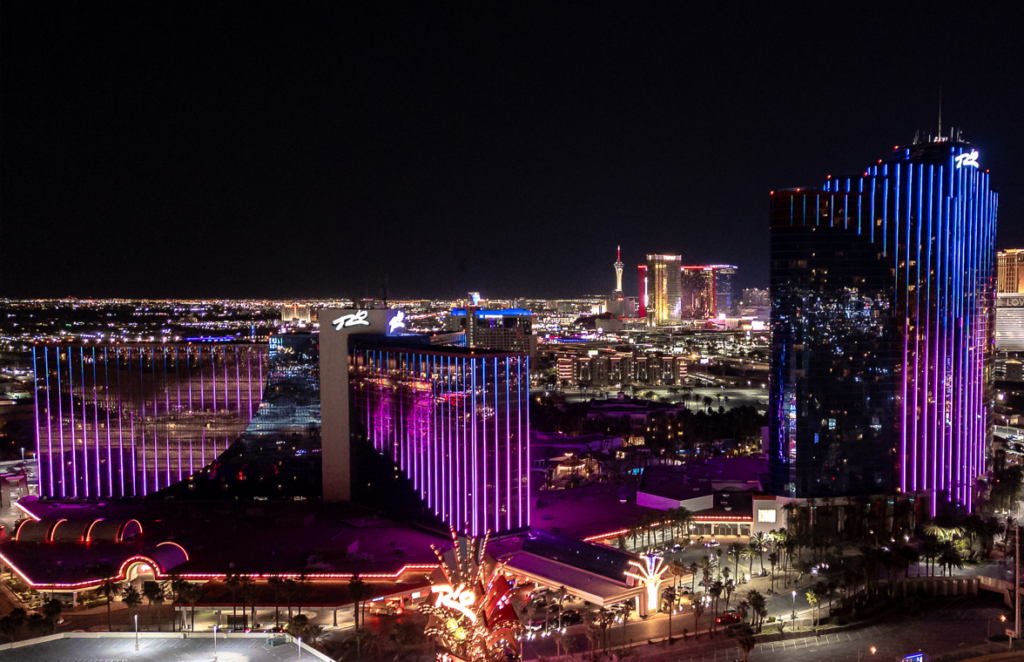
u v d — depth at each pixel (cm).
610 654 16675
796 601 19788
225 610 18938
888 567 19812
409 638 17275
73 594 19638
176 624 18350
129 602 18262
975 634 17588
